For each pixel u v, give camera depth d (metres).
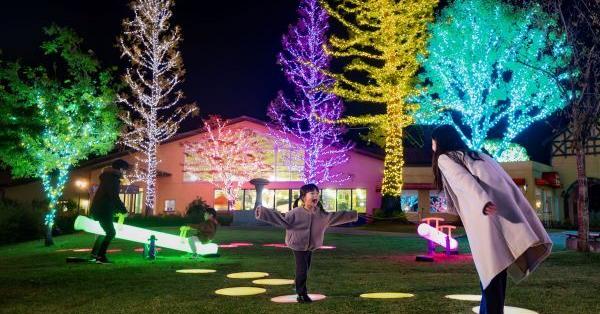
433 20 24.00
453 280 6.41
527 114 25.33
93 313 4.30
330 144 31.58
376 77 23.50
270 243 13.77
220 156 32.81
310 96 30.53
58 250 12.14
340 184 32.78
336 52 23.97
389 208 23.98
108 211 8.62
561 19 12.09
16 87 15.66
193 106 30.16
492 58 24.05
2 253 11.88
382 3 22.59
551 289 5.46
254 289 5.70
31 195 31.28
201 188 34.44
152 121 29.00
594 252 10.84
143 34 28.61
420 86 24.48
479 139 25.09
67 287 5.77
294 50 30.34
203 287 5.85
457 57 24.78
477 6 23.66
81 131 16.47
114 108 17.25
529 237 2.98
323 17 30.00
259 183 28.02
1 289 5.59
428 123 26.50
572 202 32.28
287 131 32.88
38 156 15.58
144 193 34.25
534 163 29.70
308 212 5.08
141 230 9.70
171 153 34.72
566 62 12.34
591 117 11.66
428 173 31.69
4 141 16.28
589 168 30.95
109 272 7.19
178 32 29.23
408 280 6.42
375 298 5.02
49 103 15.83
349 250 11.53
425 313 4.24
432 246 10.70
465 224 3.12
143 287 5.80
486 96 25.39
